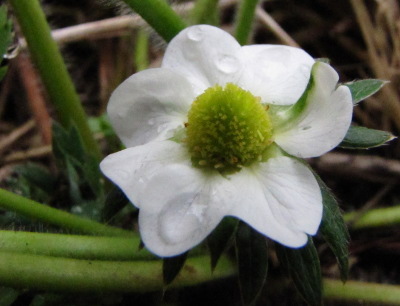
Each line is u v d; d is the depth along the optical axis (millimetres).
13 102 93
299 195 46
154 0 62
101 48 96
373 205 80
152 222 45
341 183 82
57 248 57
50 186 75
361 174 81
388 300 63
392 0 90
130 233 64
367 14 91
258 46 53
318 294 48
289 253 49
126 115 50
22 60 87
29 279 54
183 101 51
